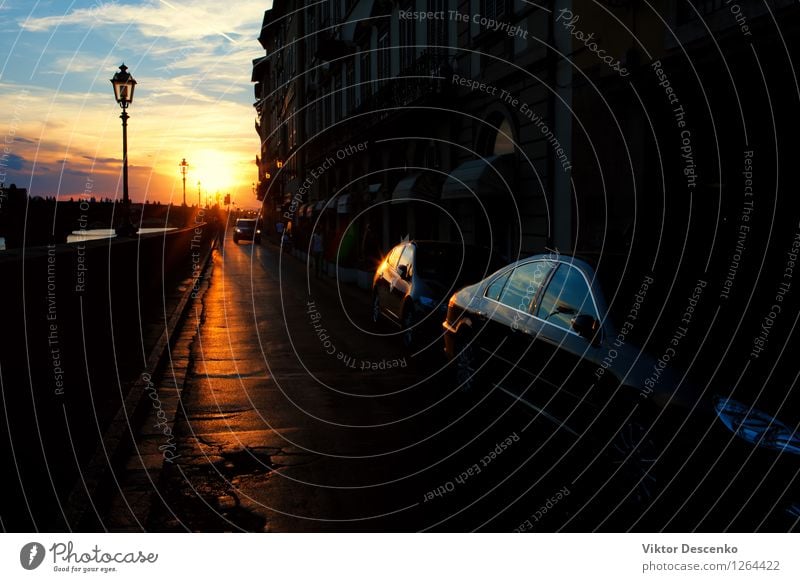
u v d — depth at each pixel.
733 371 4.07
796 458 3.43
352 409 6.93
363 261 20.22
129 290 12.19
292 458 5.45
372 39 23.94
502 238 14.24
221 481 4.94
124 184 15.98
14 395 5.27
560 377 4.98
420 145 18.69
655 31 9.33
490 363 6.32
